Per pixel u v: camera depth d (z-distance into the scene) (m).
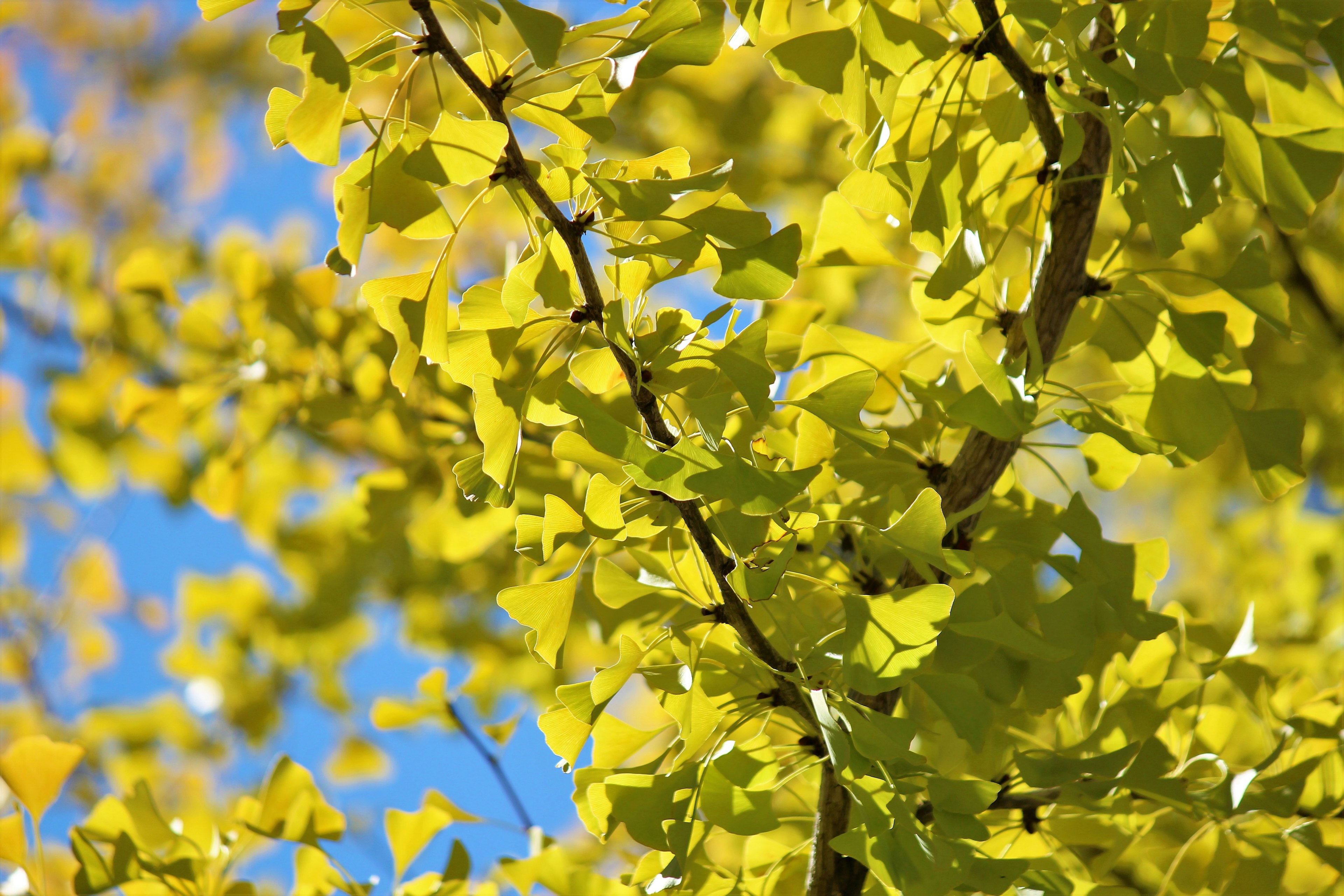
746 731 2.29
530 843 2.37
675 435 2.09
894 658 2.08
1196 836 2.28
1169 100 2.83
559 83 3.47
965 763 2.31
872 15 2.12
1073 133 2.11
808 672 2.09
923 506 2.09
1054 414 2.15
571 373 2.11
